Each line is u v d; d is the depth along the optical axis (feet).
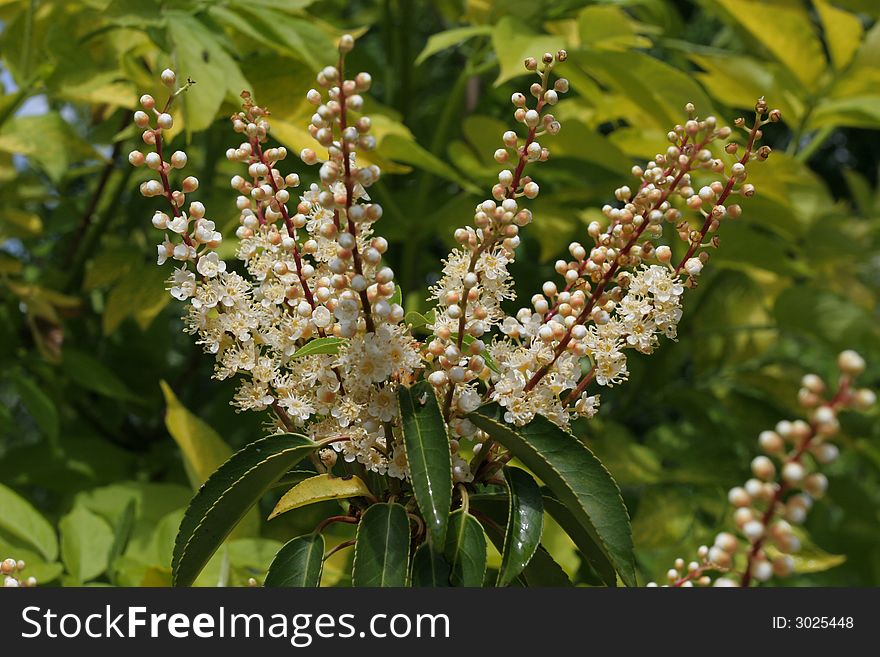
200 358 7.91
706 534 6.38
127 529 4.90
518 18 6.56
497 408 2.92
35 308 6.31
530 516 2.84
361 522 2.84
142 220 7.31
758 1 8.13
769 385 7.80
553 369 2.96
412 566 2.89
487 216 2.84
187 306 3.05
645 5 7.86
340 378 3.00
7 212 6.76
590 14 6.02
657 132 6.73
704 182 6.35
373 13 9.64
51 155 6.21
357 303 2.76
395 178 8.14
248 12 5.44
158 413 7.95
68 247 7.89
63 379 7.35
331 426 3.06
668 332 3.05
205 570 4.56
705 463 6.91
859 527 8.19
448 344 2.91
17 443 9.32
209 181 6.85
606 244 3.15
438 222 6.84
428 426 2.77
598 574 3.21
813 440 2.09
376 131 5.62
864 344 7.45
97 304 7.85
